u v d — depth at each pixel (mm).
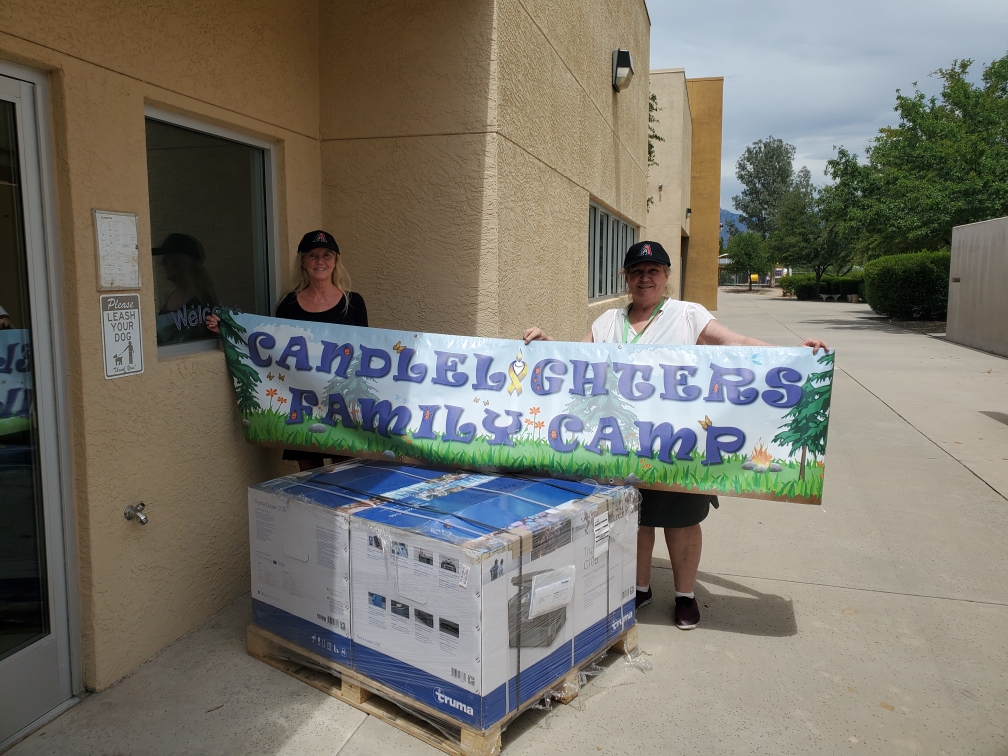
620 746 2645
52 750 2570
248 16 3633
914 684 3061
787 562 4355
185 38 3199
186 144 3418
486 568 2387
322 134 4426
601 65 7793
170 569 3252
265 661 3143
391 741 2646
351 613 2789
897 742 2686
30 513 2699
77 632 2863
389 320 4496
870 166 22391
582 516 2812
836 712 2863
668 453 3184
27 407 2654
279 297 4090
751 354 3121
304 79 4207
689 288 29750
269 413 3576
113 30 2822
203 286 3566
